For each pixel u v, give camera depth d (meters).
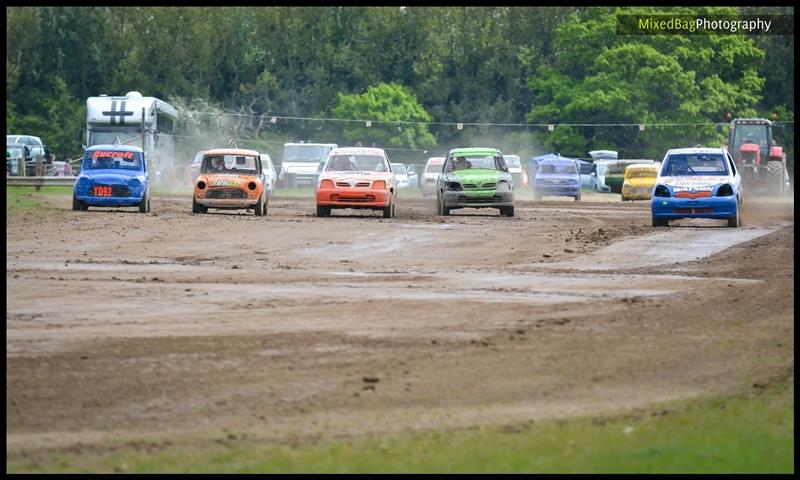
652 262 89.81
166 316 61.22
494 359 51.44
